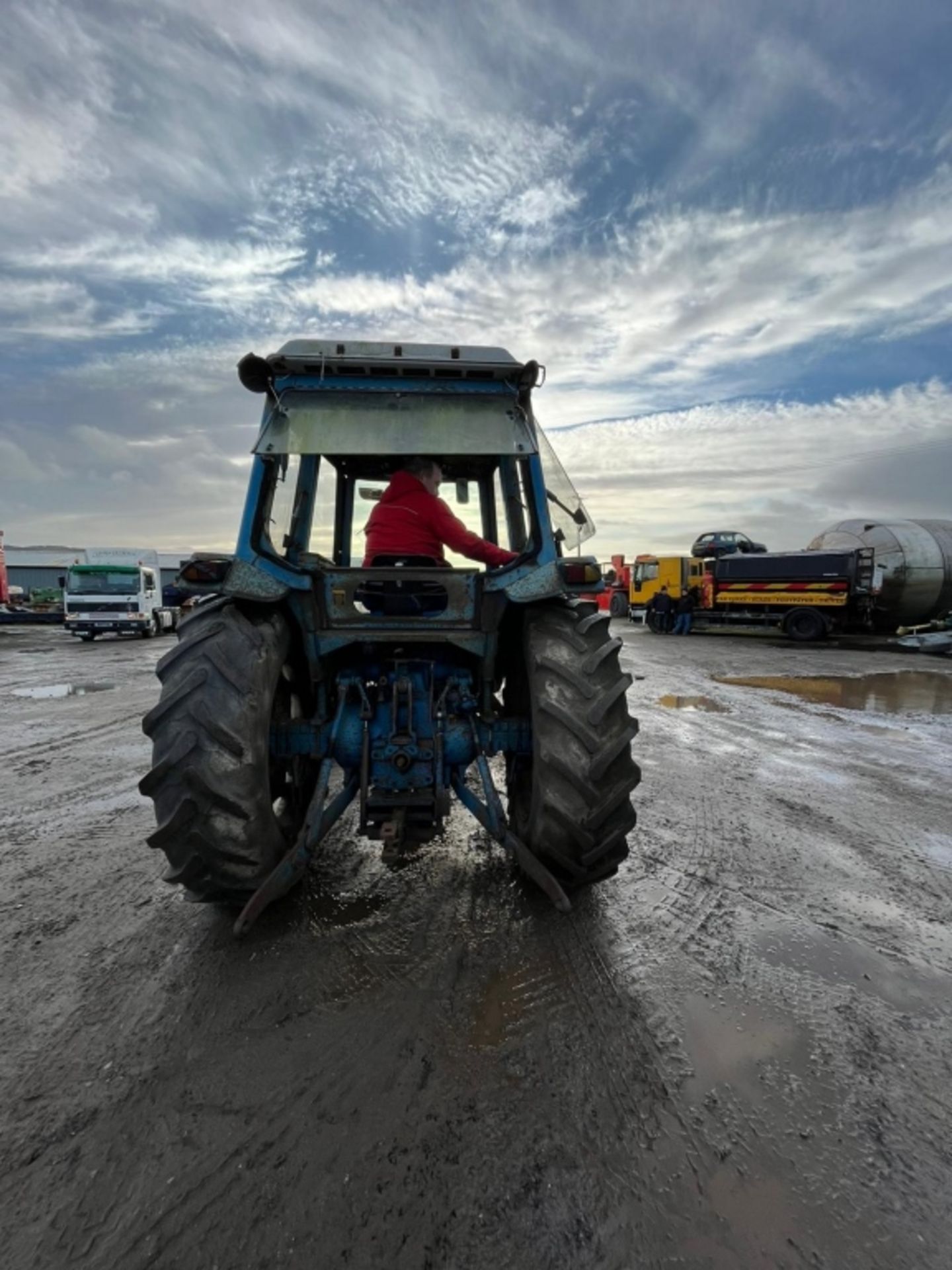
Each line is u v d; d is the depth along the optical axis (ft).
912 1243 4.10
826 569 54.34
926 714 22.75
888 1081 5.47
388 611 9.18
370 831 7.93
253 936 7.67
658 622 64.34
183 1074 5.48
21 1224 4.18
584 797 7.48
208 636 7.57
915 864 9.99
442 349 8.46
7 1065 5.58
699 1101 5.21
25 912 8.34
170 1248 4.03
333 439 8.38
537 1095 5.25
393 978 6.84
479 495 12.53
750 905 8.57
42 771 15.40
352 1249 4.02
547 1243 4.08
